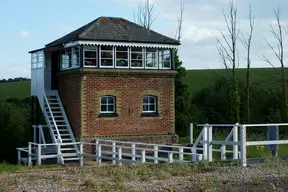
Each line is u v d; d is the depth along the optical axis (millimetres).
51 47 28547
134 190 13234
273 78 57438
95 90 27109
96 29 27656
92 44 26656
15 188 13844
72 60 27969
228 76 51844
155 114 28625
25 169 20891
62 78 29188
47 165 24250
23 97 56062
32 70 31219
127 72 27781
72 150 27188
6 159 35344
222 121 48562
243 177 15203
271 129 20828
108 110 27656
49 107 27953
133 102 28094
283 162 18281
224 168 17141
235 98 42750
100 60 27219
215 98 50594
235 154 19234
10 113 37750
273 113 45562
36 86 30438
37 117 31609
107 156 25531
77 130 27156
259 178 14992
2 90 62188
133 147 22609
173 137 29031
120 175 15797
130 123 27938
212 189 13055
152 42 28141
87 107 26891
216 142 19016
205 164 17438
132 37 27906
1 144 36250
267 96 48688
